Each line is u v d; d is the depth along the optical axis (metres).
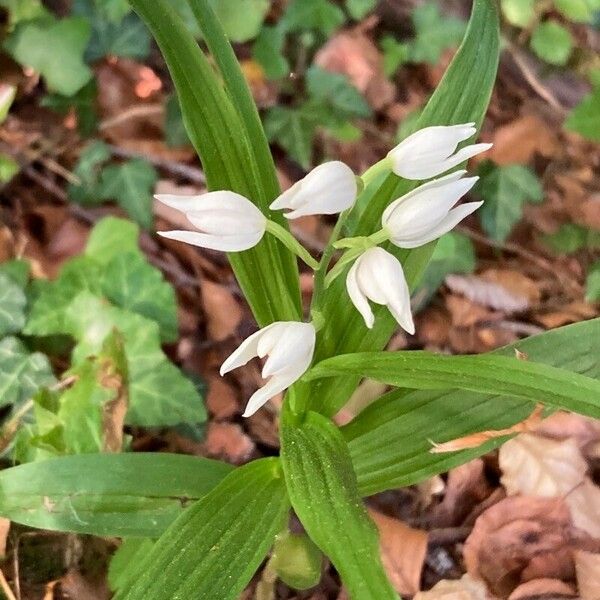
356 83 0.31
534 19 0.33
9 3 0.27
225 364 0.13
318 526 0.12
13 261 0.23
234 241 0.12
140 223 0.26
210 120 0.15
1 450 0.20
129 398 0.21
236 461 0.22
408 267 0.16
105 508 0.16
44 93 0.28
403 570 0.20
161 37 0.14
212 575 0.13
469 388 0.12
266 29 0.30
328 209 0.12
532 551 0.21
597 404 0.12
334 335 0.16
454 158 0.12
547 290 0.28
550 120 0.32
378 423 0.16
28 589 0.19
